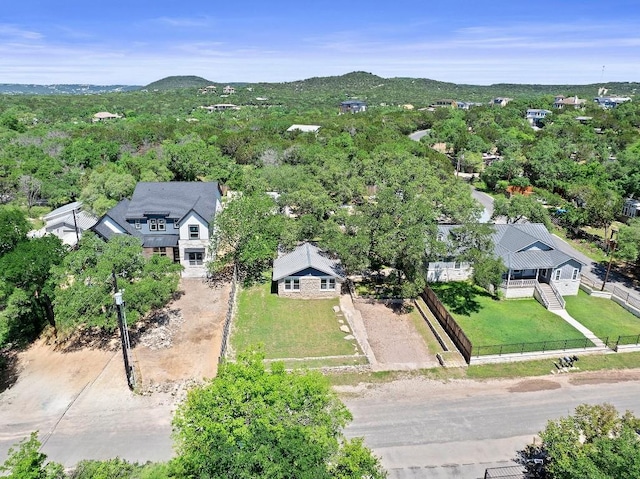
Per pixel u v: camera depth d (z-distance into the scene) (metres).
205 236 45.22
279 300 40.62
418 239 36.53
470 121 145.12
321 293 41.19
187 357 31.92
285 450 15.74
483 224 39.66
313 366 30.95
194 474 16.23
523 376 30.72
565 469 18.17
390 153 77.00
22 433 25.00
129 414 26.52
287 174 65.06
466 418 26.69
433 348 34.00
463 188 61.31
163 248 46.34
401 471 22.78
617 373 31.19
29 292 32.09
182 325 36.09
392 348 33.84
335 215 49.41
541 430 25.77
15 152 81.31
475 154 94.50
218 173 73.38
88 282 32.16
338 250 40.50
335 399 20.23
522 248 43.12
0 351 32.72
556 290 41.47
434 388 29.36
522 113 165.62
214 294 41.41
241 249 43.47
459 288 43.56
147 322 36.44
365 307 39.94
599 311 39.91
